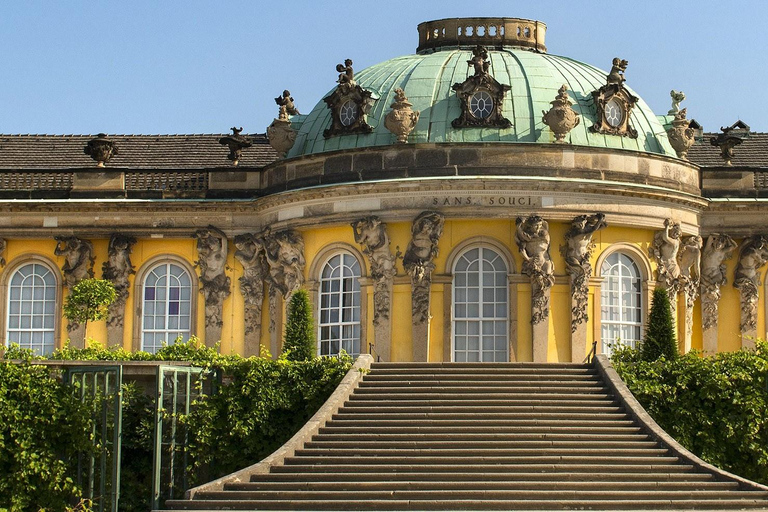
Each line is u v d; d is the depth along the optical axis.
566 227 55.78
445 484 39.19
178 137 67.50
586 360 51.41
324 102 61.44
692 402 45.34
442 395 45.19
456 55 60.12
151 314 60.75
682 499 38.41
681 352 57.72
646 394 45.34
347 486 39.28
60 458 44.53
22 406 44.31
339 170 56.81
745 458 45.03
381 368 47.84
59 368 44.97
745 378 45.09
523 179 54.94
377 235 55.69
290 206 58.06
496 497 38.66
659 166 57.44
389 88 58.88
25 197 61.12
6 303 61.19
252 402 45.72
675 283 57.59
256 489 39.41
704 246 59.91
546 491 38.66
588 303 55.78
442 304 55.25
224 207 60.12
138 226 60.69
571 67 60.12
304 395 46.00
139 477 45.41
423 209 55.38
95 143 61.75
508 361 54.84
